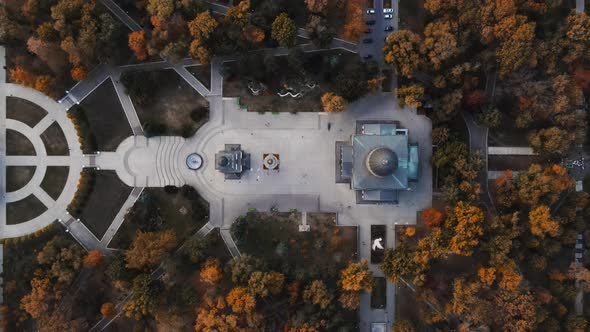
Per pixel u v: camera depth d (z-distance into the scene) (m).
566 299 84.50
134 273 80.50
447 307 79.38
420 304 84.75
